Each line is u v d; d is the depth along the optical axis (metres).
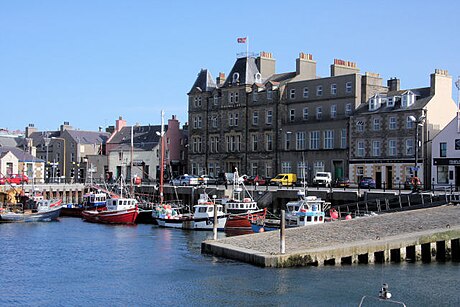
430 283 36.31
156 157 114.38
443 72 79.06
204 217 65.31
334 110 88.44
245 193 77.25
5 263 44.94
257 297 33.69
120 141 123.25
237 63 102.56
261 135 96.75
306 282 36.41
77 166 128.12
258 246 44.12
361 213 61.75
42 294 35.66
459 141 72.25
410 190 70.62
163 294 35.16
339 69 93.50
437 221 47.81
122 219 73.31
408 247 42.91
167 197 89.44
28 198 88.75
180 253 48.41
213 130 104.25
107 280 38.91
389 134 79.69
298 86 93.50
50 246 53.34
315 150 89.06
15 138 138.00
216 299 33.69
